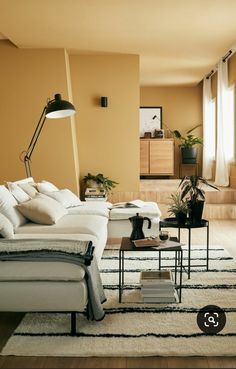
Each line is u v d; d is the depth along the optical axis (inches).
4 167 231.3
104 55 242.2
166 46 225.5
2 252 89.9
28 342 84.7
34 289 88.3
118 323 93.4
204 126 334.6
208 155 335.3
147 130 360.5
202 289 115.1
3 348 82.4
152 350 80.7
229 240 181.3
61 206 153.9
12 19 179.3
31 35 203.2
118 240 180.7
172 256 152.3
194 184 129.2
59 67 227.8
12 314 100.6
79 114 245.4
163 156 334.6
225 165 273.9
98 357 79.4
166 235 115.5
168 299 105.0
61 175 232.7
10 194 135.8
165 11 171.3
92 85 243.9
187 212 128.0
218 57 252.5
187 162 343.3
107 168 248.5
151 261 145.3
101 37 207.8
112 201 250.5
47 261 89.1
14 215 128.3
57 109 160.6
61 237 113.0
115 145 247.0
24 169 231.3
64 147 231.0
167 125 359.9
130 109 245.0
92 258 91.2
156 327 91.0
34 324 93.4
